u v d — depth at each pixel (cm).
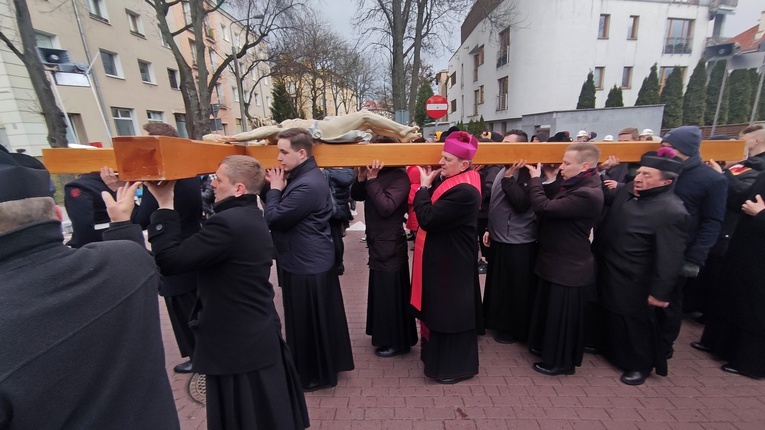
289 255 252
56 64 780
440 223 240
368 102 4047
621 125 1461
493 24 1772
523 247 316
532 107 1998
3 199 90
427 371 273
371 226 294
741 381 274
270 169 245
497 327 339
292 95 3033
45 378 83
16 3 779
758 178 284
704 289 357
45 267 89
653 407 247
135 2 1700
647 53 1967
